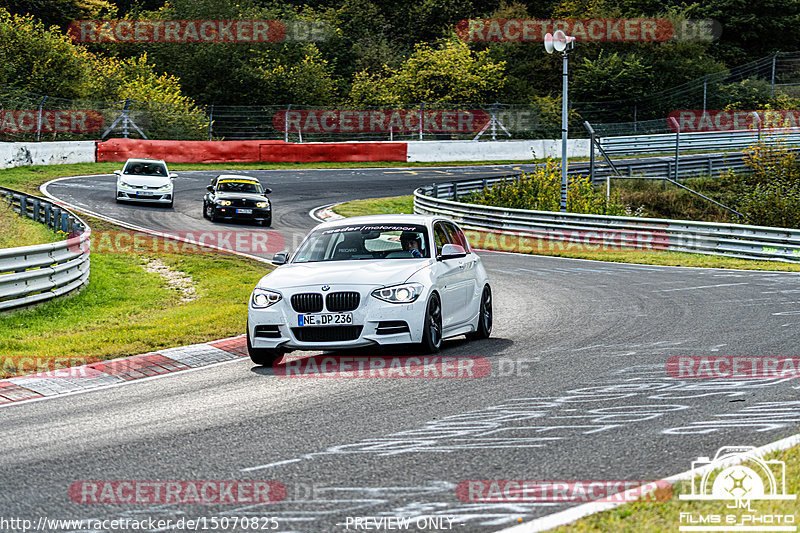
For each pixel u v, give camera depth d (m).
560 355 38.12
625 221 96.81
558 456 22.78
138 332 45.12
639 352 38.41
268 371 36.41
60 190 125.38
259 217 105.19
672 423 26.00
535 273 74.88
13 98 176.38
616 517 17.48
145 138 187.88
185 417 28.41
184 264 77.00
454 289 40.69
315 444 24.56
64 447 25.05
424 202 123.50
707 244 88.88
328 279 36.97
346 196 142.50
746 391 30.30
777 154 140.88
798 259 81.06
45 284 56.19
